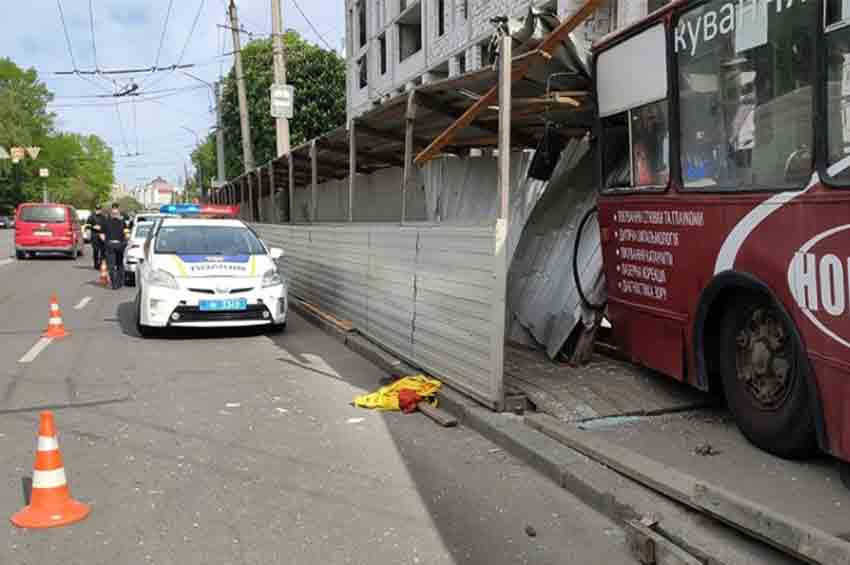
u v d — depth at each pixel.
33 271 23.89
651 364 6.28
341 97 40.91
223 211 18.05
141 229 19.81
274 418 6.65
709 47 5.29
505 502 4.74
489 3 20.45
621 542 4.17
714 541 3.80
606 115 6.82
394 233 8.80
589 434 5.50
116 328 11.82
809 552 3.37
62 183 108.56
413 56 27.22
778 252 4.56
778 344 4.84
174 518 4.50
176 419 6.60
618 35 6.48
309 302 13.84
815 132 4.21
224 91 44.28
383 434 6.18
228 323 10.69
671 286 5.86
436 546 4.15
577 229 7.64
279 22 24.06
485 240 6.42
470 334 6.74
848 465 4.72
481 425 6.13
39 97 103.88
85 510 4.53
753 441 5.14
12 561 3.95
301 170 21.84
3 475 5.18
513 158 10.86
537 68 7.60
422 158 9.48
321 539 4.23
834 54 4.11
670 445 5.27
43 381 8.05
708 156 5.34
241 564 3.94
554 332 7.50
